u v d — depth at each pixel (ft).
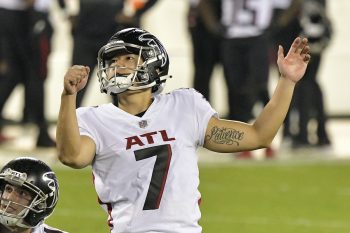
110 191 49.47
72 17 115.96
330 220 90.17
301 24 124.36
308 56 50.55
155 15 158.71
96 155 49.70
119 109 50.47
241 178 109.70
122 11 115.65
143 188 48.98
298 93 127.24
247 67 120.57
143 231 48.70
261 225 87.71
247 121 122.21
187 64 156.35
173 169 49.34
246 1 119.85
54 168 114.11
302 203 97.45
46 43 126.62
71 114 47.09
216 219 89.71
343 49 157.28
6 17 124.36
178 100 51.11
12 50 126.11
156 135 49.78
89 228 85.46
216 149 51.03
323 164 119.14
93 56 115.96
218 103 154.81
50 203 50.42
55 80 154.81
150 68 49.85
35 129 139.64
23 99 138.72
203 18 124.36
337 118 158.20
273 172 113.70
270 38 124.06
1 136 132.05
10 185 49.83
